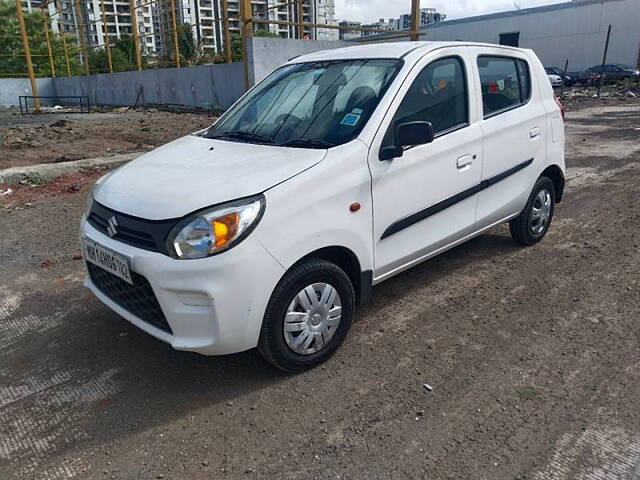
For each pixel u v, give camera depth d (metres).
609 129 13.32
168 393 3.21
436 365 3.41
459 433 2.80
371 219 3.47
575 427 2.82
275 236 2.96
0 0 47.47
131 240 3.03
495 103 4.55
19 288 4.71
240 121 4.24
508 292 4.41
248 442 2.78
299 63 4.56
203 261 2.80
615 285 4.50
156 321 3.06
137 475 2.58
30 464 2.67
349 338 3.75
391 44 4.30
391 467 2.58
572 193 7.43
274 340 3.12
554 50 44.28
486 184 4.41
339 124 3.60
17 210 7.01
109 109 25.31
